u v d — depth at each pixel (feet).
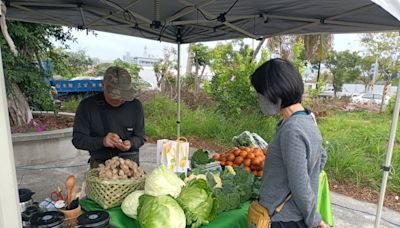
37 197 12.53
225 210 5.32
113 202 4.99
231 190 5.59
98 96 7.99
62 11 10.18
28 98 21.09
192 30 12.79
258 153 7.72
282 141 4.36
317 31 10.69
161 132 24.97
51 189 13.41
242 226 5.31
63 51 30.96
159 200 4.32
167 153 6.22
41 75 21.02
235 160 7.50
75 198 4.75
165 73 37.35
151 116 28.27
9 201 2.81
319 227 4.72
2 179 2.74
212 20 9.95
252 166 7.39
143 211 4.22
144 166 17.57
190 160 7.62
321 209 6.85
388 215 12.42
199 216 4.52
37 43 19.89
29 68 19.72
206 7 9.11
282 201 4.57
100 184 4.98
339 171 15.99
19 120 19.04
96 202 5.15
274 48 33.37
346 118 27.20
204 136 24.36
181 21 10.77
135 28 11.95
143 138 8.45
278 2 8.34
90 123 7.73
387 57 36.40
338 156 16.53
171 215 4.09
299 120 4.35
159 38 13.46
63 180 14.51
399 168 15.39
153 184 4.60
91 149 7.36
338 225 11.46
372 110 32.81
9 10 9.86
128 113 8.06
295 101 4.49
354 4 7.70
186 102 32.35
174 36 13.55
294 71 4.45
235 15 9.82
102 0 8.16
